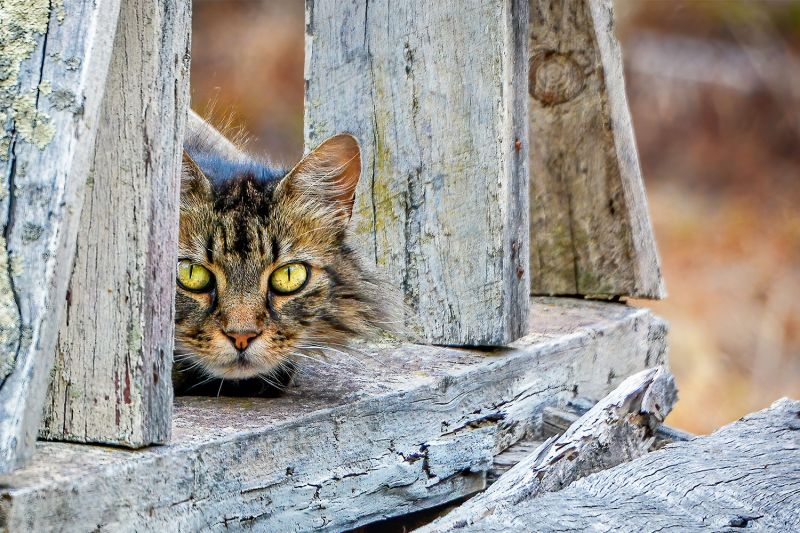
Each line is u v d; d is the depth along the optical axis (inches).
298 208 171.3
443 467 171.0
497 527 124.1
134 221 126.3
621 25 569.0
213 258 162.4
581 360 205.9
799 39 563.5
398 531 175.2
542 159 231.1
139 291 126.4
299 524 147.6
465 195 189.2
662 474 140.6
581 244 233.1
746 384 392.8
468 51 185.8
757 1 568.1
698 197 521.0
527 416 191.6
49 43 121.5
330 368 176.1
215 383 168.6
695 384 389.7
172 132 127.7
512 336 190.5
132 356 126.9
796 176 530.0
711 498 134.0
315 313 171.6
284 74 508.4
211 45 517.0
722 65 558.3
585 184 229.5
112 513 122.3
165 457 128.0
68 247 119.6
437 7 187.3
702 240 486.6
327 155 174.6
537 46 225.6
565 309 226.7
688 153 544.1
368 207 196.9
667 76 556.1
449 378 172.2
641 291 230.2
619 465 147.2
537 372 193.8
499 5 182.4
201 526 133.4
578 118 225.6
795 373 400.8
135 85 126.0
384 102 193.9
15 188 118.6
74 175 119.5
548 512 128.6
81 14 122.0
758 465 144.9
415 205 193.3
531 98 228.2
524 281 193.5
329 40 197.3
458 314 191.8
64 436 129.4
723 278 456.8
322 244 174.4
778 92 548.7
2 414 115.7
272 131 489.1
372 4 192.7
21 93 120.3
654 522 126.2
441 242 191.9
